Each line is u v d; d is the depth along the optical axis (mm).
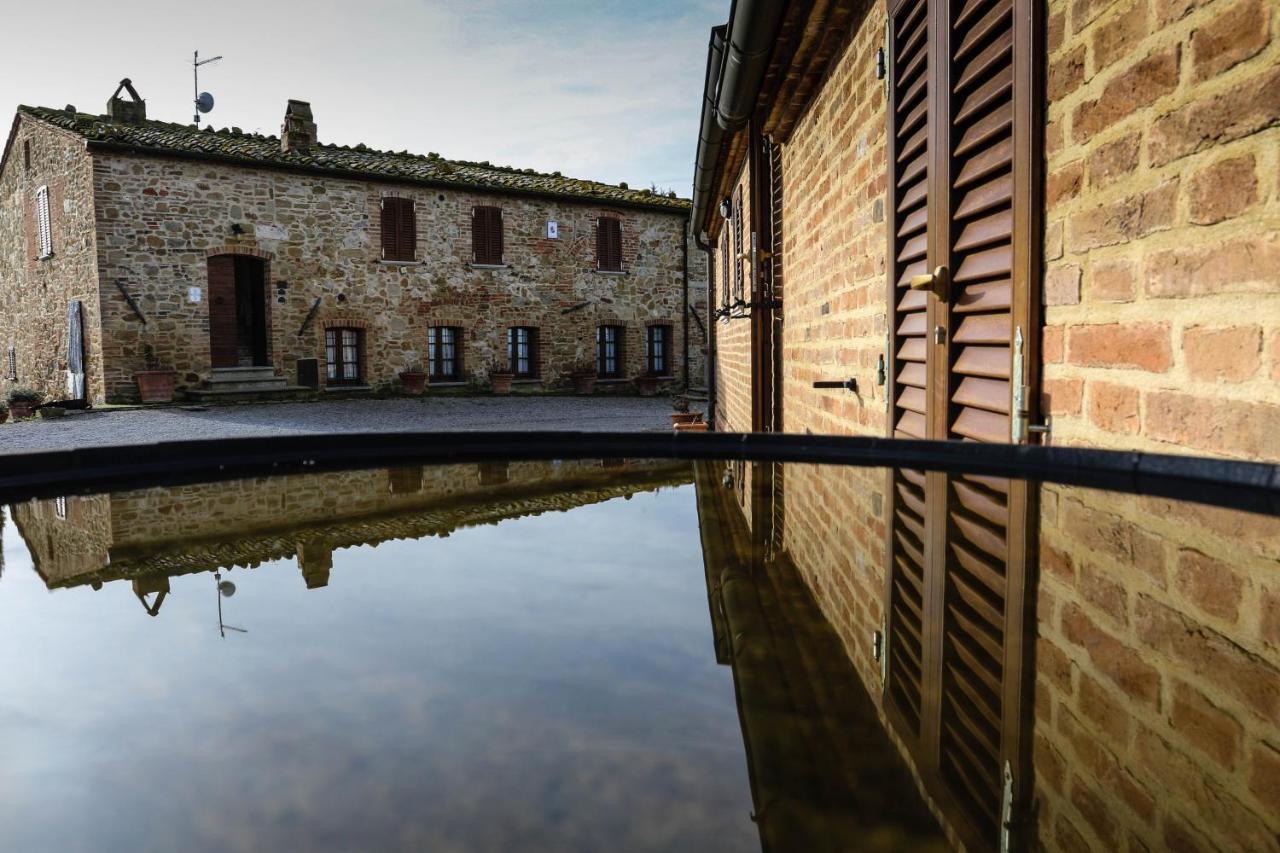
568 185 18203
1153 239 1073
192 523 960
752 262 4773
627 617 541
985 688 400
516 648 469
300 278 14594
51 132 14172
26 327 16891
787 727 342
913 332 2061
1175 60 1024
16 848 236
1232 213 936
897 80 2168
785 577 679
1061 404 1310
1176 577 620
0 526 937
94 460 1388
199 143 13914
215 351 14375
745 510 1041
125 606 573
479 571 707
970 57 1667
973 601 579
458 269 16281
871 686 405
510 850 222
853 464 1488
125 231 13000
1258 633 483
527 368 17531
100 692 388
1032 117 1360
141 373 13062
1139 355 1108
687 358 19344
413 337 15875
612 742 323
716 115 4355
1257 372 903
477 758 303
